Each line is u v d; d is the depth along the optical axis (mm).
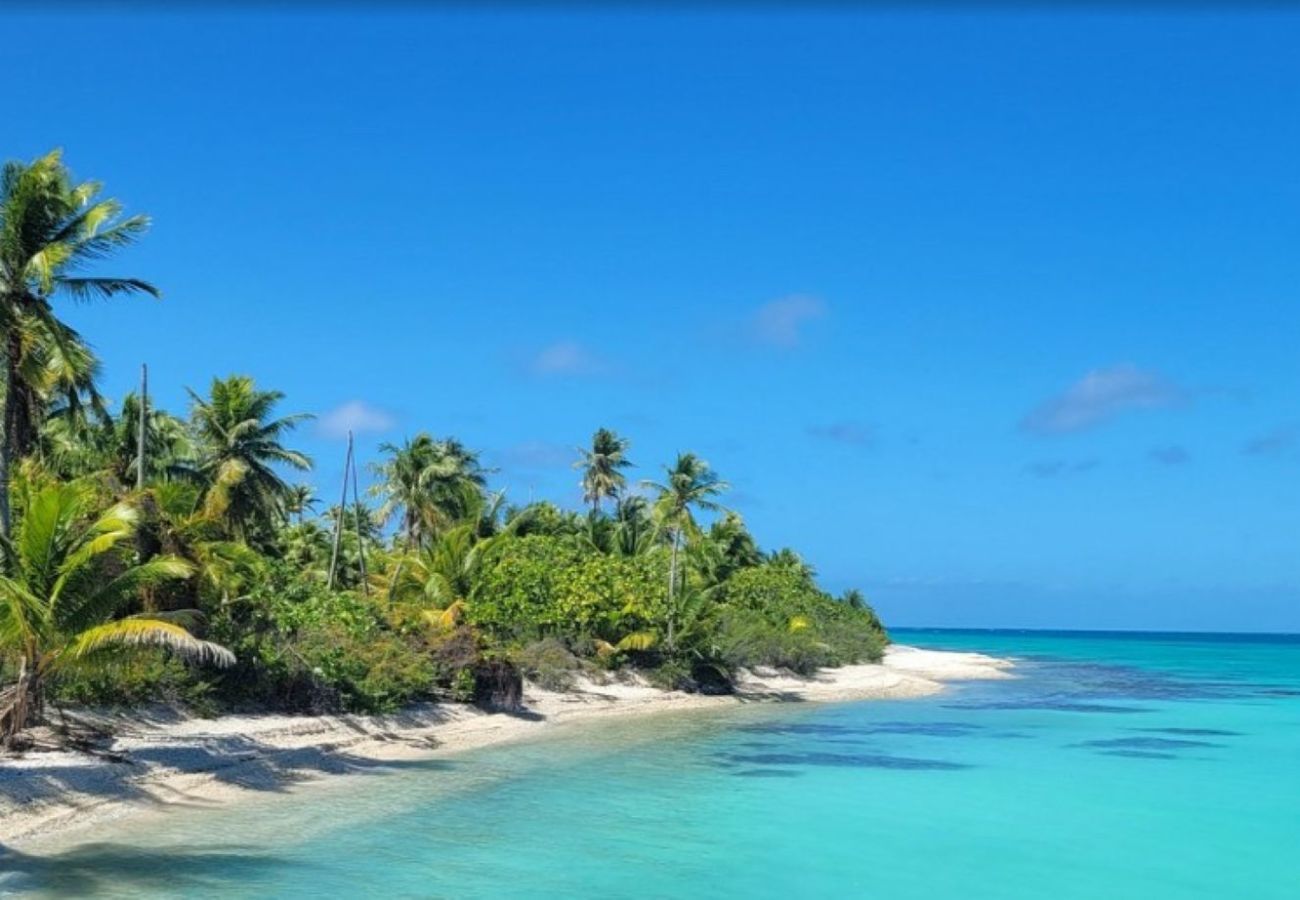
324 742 32438
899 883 20938
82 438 41281
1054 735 44938
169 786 25094
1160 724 50062
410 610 44938
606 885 19844
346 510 73000
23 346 26578
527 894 18984
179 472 43938
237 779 26891
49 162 26984
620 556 64250
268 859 20281
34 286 27125
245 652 33375
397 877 19609
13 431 27297
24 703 24375
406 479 65500
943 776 33562
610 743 38562
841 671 76750
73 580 23406
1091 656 145500
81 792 23062
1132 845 24672
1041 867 22531
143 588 28953
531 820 24938
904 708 56312
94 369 28891
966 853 23562
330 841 21938
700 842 23578
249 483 45781
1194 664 119000
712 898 19438
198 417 46031
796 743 40406
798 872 21469
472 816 25125
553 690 49719
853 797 29672
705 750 37812
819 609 85125
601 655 54500
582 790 29000
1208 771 35594
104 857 19703
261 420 46281
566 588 53406
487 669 43438
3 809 21250
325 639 36375
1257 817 27938
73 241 27312
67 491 23469
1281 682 84188
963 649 173125
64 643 23734
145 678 29859
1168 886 21297
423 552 56125
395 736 35812
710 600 62812
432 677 40500
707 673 59656
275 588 37188
